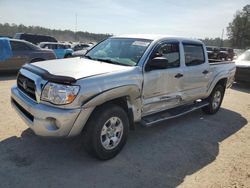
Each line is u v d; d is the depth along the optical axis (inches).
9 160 145.1
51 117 131.0
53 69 146.8
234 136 207.3
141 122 173.2
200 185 136.2
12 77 402.3
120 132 156.3
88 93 133.6
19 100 150.2
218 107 264.8
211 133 209.6
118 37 204.1
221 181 141.2
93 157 151.6
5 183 125.3
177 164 155.5
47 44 670.5
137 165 150.6
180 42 199.5
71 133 135.7
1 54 406.3
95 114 142.3
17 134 177.8
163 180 138.1
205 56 228.5
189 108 222.1
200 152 173.6
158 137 192.7
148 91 169.3
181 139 192.5
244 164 161.3
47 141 169.6
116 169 144.7
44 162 145.9
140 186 131.6
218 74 245.0
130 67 160.7
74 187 126.6
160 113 195.8
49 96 132.6
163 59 164.9
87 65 160.4
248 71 418.0
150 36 191.6
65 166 143.4
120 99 155.6
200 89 225.5
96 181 132.7
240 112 280.1
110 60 175.8
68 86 129.9
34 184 126.3
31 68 154.3
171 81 187.5
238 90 408.8
